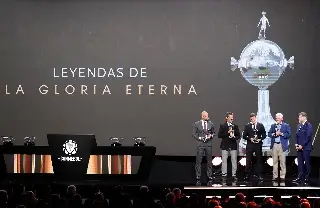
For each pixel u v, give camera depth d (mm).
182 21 18844
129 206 10250
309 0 18578
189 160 18797
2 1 18891
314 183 15516
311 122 18578
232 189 14648
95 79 18875
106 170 14773
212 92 18797
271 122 18656
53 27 18906
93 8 18922
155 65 18859
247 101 18750
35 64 18906
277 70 18656
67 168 14562
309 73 18594
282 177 16094
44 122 18891
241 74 18734
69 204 10195
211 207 10180
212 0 18750
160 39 18844
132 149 14789
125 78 18875
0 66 18906
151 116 18906
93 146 14656
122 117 18922
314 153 18469
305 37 18609
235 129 16578
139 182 14805
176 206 10453
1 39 18906
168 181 15914
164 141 18844
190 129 18812
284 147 15992
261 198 13898
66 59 18891
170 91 18859
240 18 18719
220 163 17547
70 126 18938
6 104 18875
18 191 12281
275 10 18656
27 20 18922
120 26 18891
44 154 14867
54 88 18875
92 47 18891
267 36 18688
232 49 18750
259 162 16328
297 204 10578
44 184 14234
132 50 18875
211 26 18781
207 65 18812
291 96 18641
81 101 18891
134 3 18891
